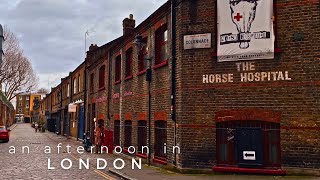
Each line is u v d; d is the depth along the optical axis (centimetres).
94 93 2945
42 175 1355
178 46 1365
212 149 1261
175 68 1389
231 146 1252
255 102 1215
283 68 1188
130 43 1964
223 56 1256
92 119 3027
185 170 1284
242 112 1228
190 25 1322
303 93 1164
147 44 1748
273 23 1205
